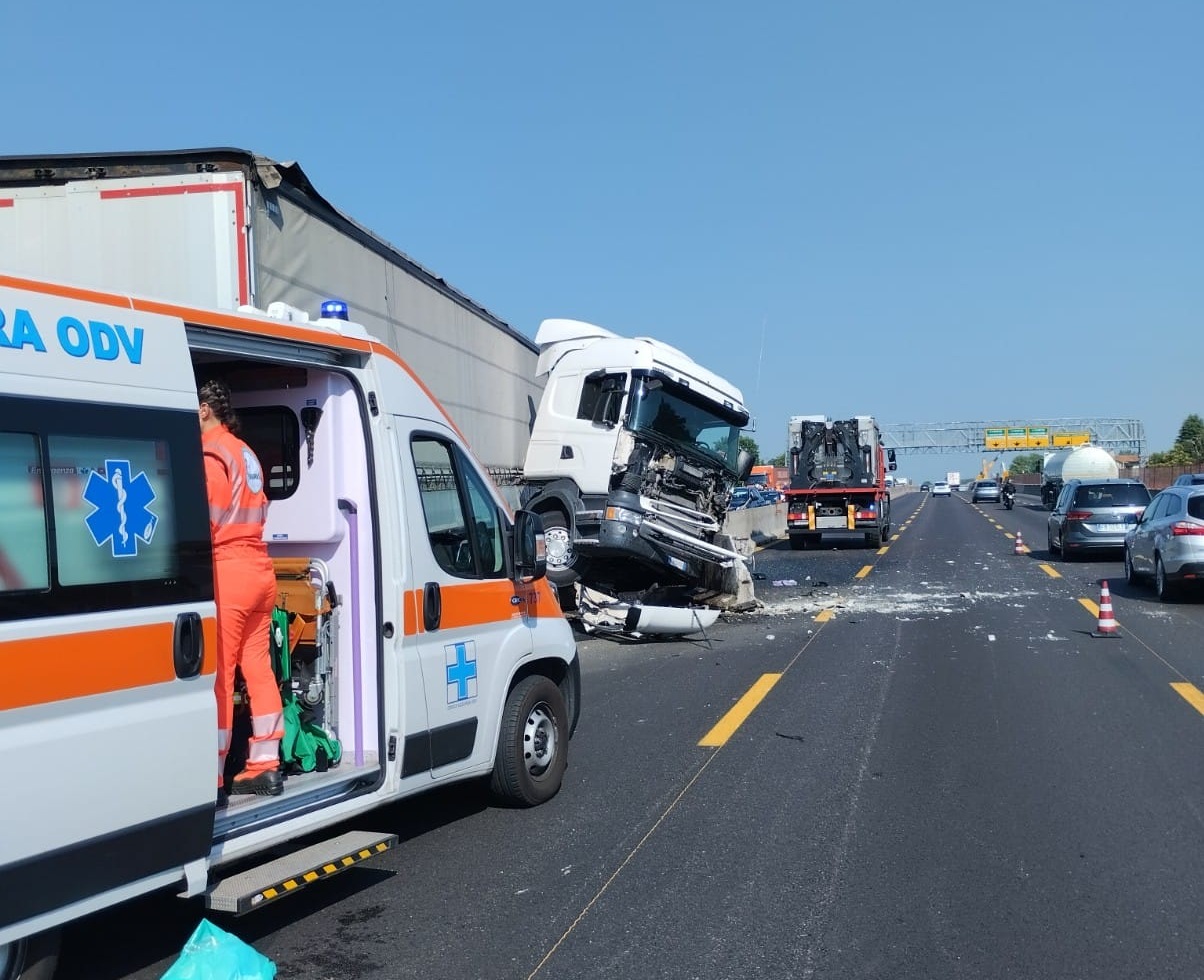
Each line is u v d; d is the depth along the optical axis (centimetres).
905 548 2942
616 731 870
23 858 344
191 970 379
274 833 457
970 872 543
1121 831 600
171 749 394
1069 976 429
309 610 532
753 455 1695
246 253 755
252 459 488
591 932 479
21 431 356
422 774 550
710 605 1565
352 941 475
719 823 628
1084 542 2317
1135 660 1131
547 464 1493
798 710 928
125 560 386
